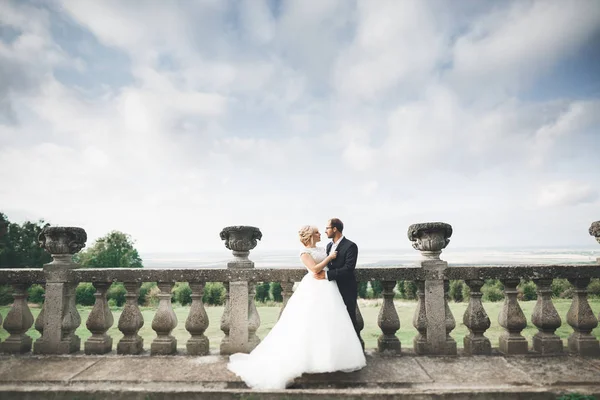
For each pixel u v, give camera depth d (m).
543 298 5.14
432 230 5.10
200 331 5.18
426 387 4.03
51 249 5.22
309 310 4.28
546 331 5.12
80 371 4.50
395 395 3.88
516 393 3.88
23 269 5.21
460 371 4.46
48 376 4.36
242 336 5.09
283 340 4.26
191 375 4.38
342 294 4.70
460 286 9.37
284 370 4.06
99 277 5.17
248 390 3.97
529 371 4.44
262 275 5.17
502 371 4.45
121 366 4.67
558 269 5.04
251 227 5.23
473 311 5.12
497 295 8.81
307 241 4.62
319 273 4.47
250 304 5.27
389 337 5.17
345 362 4.11
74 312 5.31
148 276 5.16
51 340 5.13
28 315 5.30
